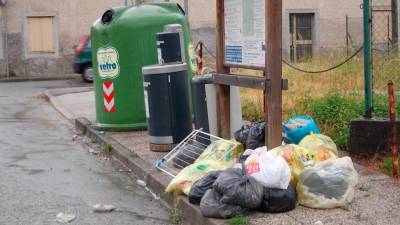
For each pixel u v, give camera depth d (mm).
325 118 13133
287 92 15883
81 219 10445
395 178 10812
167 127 12531
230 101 12281
